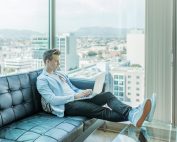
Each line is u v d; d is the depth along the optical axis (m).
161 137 2.08
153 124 2.28
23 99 2.29
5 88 2.10
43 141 1.70
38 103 2.46
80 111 2.34
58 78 2.61
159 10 2.71
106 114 2.34
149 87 2.85
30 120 2.15
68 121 2.16
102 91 2.90
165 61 2.76
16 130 1.88
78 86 2.82
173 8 2.66
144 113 2.09
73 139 2.05
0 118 1.96
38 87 2.42
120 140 2.02
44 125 2.01
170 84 2.78
